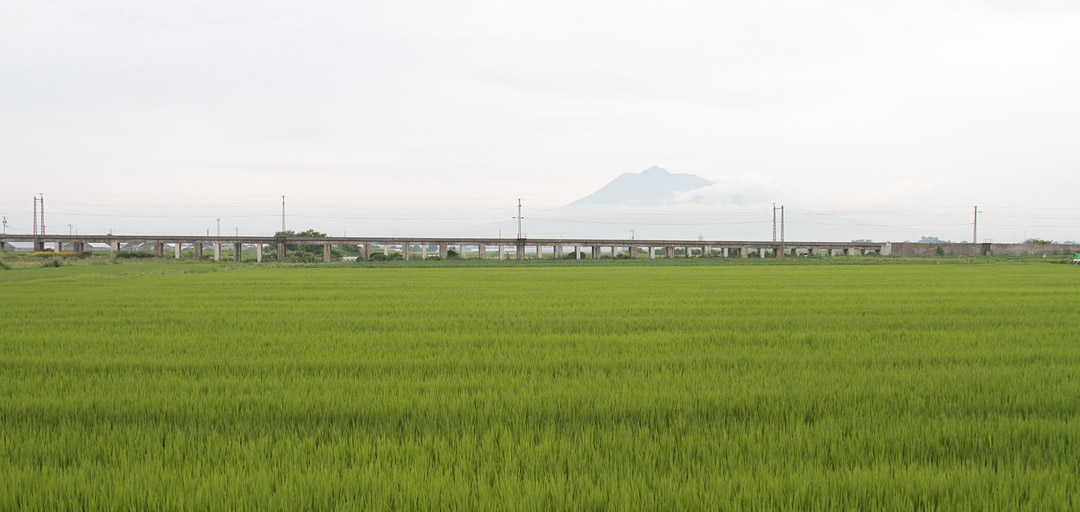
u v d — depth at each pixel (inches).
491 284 1390.3
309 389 354.9
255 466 237.8
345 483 218.5
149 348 500.1
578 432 272.2
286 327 633.0
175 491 215.8
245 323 664.4
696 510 201.5
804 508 202.5
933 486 212.2
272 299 977.5
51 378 384.2
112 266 2731.3
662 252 7263.8
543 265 3019.2
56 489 215.8
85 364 430.9
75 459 247.8
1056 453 242.2
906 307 809.5
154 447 256.4
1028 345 498.9
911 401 315.3
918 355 451.8
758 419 296.8
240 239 3956.7
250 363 434.0
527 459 240.4
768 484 214.5
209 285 1353.3
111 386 362.6
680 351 478.6
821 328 609.9
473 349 491.8
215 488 215.0
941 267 2527.1
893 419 287.6
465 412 305.9
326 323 663.1
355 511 200.2
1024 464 235.3
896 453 248.5
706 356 451.5
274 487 219.8
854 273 1972.2
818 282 1443.2
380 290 1187.9
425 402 322.0
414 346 511.2
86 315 741.9
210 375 397.7
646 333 578.2
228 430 282.8
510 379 377.1
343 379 379.9
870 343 510.3
